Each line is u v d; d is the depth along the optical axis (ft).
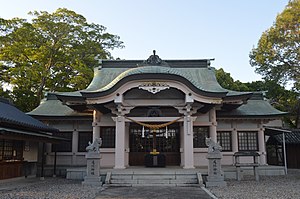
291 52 101.81
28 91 95.76
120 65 75.00
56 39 104.42
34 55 96.12
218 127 69.31
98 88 64.03
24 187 44.16
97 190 40.45
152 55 65.98
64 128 71.56
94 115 64.80
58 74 102.42
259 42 110.52
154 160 59.77
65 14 105.81
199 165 62.85
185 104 57.06
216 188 42.55
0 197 34.63
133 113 64.49
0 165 50.11
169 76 55.52
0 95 92.32
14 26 98.43
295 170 77.25
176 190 40.37
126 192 38.58
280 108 111.55
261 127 69.26
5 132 42.04
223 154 67.51
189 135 56.13
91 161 47.50
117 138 56.03
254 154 53.06
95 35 114.62
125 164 62.90
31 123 53.52
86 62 109.09
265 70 111.75
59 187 43.96
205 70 73.31
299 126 115.14
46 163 69.77
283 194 36.63
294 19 97.35
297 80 105.70
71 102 61.87
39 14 103.35
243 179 54.39
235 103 62.64
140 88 55.98
